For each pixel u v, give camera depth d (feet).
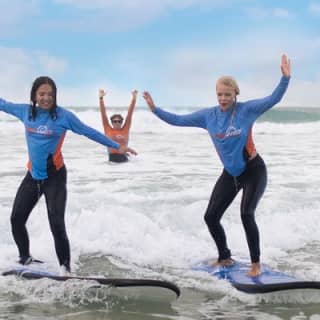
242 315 15.16
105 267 19.65
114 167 40.88
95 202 27.55
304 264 20.30
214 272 18.72
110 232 22.94
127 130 43.80
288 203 28.91
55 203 17.79
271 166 42.11
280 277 17.65
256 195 17.81
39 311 15.21
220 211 18.85
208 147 57.06
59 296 16.42
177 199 29.01
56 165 17.94
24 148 52.24
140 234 22.91
